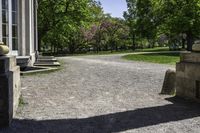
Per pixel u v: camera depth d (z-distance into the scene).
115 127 6.34
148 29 56.16
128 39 76.88
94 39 62.84
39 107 7.95
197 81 8.68
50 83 11.81
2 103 6.27
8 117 6.30
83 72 15.67
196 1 45.81
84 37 57.84
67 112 7.49
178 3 48.38
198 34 47.53
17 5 15.41
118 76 14.16
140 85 11.62
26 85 11.27
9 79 6.37
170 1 49.09
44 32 43.38
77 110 7.70
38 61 20.91
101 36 66.12
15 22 15.38
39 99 8.91
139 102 8.70
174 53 42.44
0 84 6.24
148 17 56.00
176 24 46.72
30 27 16.95
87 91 10.27
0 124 6.29
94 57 32.75
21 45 15.63
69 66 19.08
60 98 9.11
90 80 12.80
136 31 60.00
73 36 53.62
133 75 14.55
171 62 24.61
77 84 11.68
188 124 6.59
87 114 7.32
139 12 58.69
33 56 18.80
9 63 6.81
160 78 13.52
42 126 6.37
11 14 14.95
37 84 11.52
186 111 7.69
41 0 42.28
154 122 6.71
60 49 60.25
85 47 60.94
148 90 10.61
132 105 8.30
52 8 42.88
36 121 6.71
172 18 47.59
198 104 8.50
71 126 6.39
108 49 69.62
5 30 14.58
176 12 48.12
